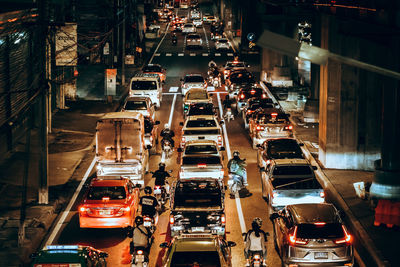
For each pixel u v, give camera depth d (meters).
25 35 31.23
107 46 45.03
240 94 40.34
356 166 27.47
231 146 32.09
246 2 72.44
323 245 14.87
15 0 30.34
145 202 18.70
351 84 26.81
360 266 16.41
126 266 16.77
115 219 18.69
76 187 24.88
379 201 19.47
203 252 13.35
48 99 34.00
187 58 70.94
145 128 28.89
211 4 155.88
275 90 50.03
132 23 70.94
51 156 29.44
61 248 13.84
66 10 41.44
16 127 30.88
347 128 27.22
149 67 52.81
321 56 6.21
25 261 17.02
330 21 26.53
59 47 35.69
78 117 38.94
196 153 24.25
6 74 28.45
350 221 20.42
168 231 18.86
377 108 26.91
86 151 30.83
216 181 18.98
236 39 89.88
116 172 23.48
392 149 21.27
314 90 38.16
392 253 16.92
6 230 19.12
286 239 15.33
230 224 20.16
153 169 27.56
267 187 21.16
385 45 21.31
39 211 21.17
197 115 31.39
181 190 18.83
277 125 29.66
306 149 31.25
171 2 151.00
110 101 43.66
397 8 20.50
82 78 54.59
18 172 26.42
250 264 15.05
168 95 48.16
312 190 19.53
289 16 43.94
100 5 59.06
